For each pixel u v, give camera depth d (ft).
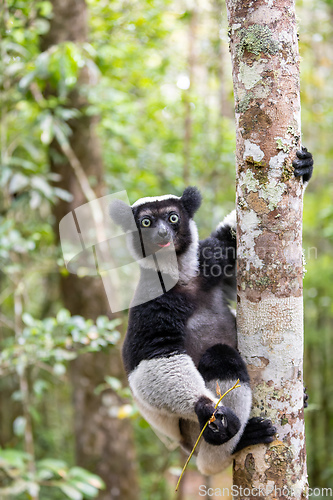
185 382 10.41
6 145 21.68
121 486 23.61
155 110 25.58
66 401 37.06
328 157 32.86
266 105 8.96
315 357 34.19
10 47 18.11
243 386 9.48
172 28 25.18
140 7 22.57
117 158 26.00
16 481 16.46
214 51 25.73
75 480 16.69
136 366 11.34
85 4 21.80
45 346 15.81
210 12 25.32
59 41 21.35
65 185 22.89
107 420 23.49
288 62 9.00
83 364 23.52
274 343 9.10
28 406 19.45
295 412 9.11
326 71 32.12
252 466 9.18
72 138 22.66
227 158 27.45
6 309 29.07
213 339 12.23
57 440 35.19
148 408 11.21
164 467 25.79
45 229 21.76
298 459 9.07
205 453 11.37
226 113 32.55
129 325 11.97
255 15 8.96
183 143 27.43
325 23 28.89
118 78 24.00
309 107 30.42
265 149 8.99
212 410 9.64
